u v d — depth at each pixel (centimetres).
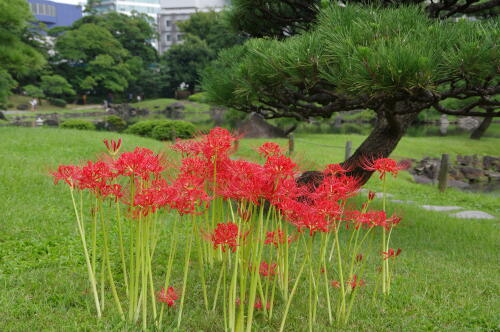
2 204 634
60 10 7956
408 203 930
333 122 3516
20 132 1453
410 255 537
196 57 5916
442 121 3088
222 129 333
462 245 604
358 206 801
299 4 659
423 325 347
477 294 412
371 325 347
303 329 329
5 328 307
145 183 327
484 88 441
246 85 528
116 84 5412
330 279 439
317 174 660
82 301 362
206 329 326
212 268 451
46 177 820
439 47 396
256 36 738
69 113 4675
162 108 5381
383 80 381
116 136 1515
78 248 495
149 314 341
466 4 606
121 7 9738
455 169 1595
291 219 303
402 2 609
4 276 402
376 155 689
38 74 5028
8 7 1673
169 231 578
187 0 8112
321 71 432
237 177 296
